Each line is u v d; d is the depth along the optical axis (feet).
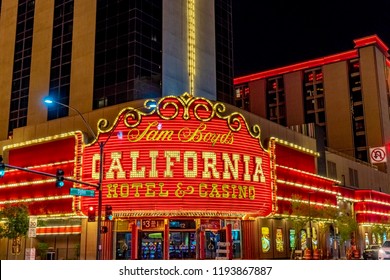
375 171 303.89
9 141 179.11
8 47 245.04
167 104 135.85
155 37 208.03
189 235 139.95
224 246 133.49
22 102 229.25
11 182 163.32
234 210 136.26
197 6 236.63
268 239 160.86
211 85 233.14
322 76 395.34
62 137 150.92
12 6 251.60
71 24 222.89
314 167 198.80
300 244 181.47
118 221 142.10
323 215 185.16
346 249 212.43
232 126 141.18
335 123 377.91
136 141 134.10
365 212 236.84
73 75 213.25
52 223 155.43
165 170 131.95
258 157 146.72
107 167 135.23
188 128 135.03
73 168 143.33
